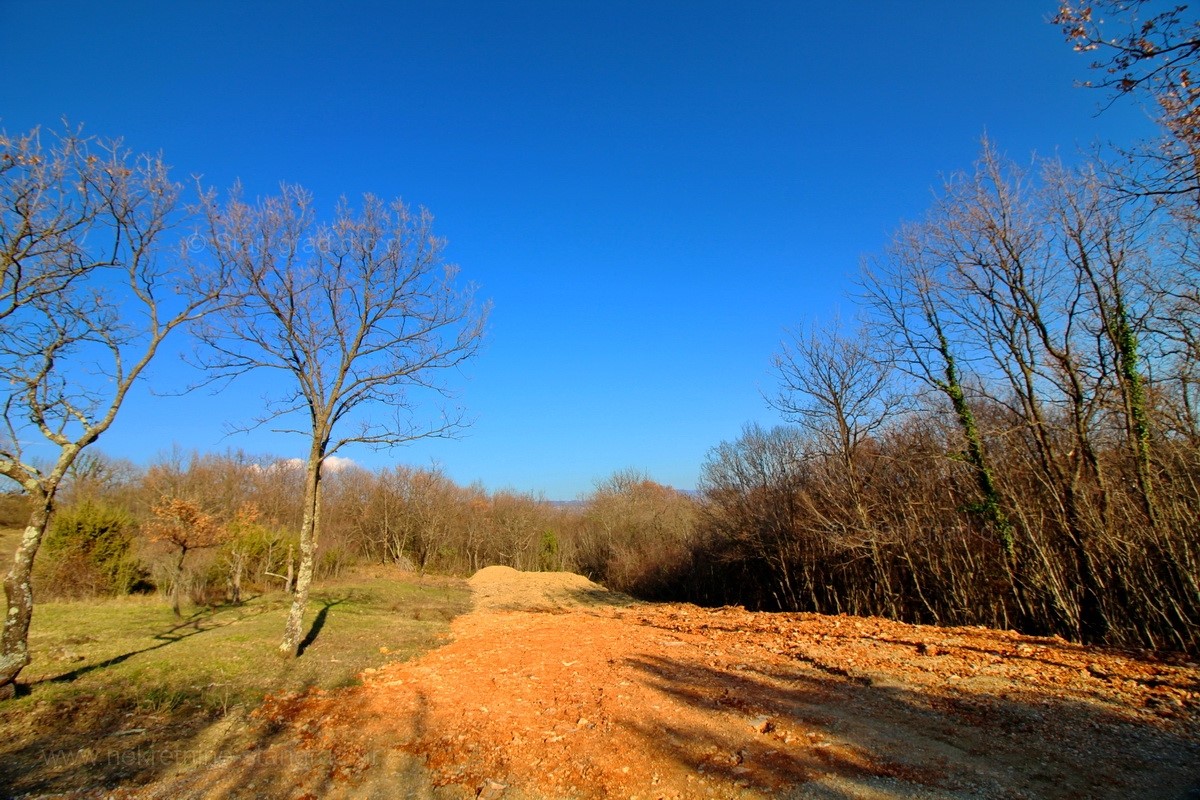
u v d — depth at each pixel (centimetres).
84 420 859
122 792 577
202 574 1833
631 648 1314
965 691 880
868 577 2089
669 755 660
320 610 1717
